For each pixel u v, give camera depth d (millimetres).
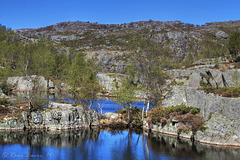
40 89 52188
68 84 51812
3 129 41281
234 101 34688
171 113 43469
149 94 57219
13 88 108375
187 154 30656
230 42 106188
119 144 36125
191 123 39781
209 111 37719
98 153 31266
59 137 39000
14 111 44781
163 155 30484
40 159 27844
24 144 33750
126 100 53031
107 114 57812
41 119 44938
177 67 113375
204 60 123875
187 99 44188
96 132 44406
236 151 31359
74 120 47031
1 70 107625
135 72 66000
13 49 135750
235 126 34062
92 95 50125
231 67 87938
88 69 109438
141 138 40375
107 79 121625
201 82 49594
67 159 28391
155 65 56031
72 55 164500
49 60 124312
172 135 42281
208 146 34062
